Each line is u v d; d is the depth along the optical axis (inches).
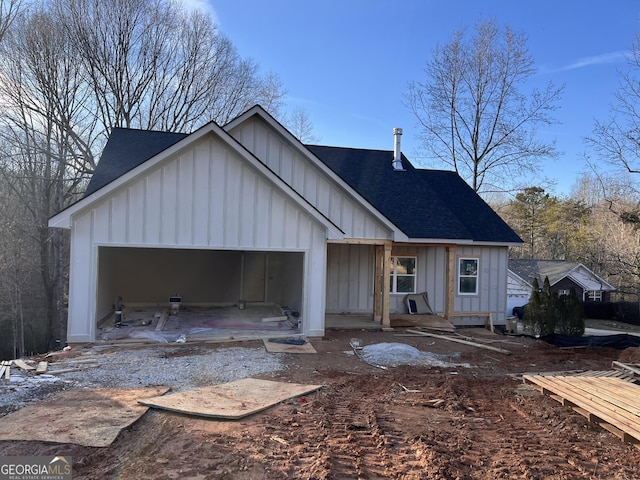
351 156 702.5
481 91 1269.7
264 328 480.1
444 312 628.1
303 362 361.4
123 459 180.2
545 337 539.8
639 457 199.8
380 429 217.6
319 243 448.5
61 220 382.3
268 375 319.3
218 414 225.1
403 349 398.6
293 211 438.6
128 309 582.9
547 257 1760.6
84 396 256.1
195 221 411.5
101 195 384.5
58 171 1032.2
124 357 355.9
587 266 1417.3
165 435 204.7
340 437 206.2
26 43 967.6
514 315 1149.7
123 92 1113.4
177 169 407.2
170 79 1196.5
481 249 650.2
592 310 1230.9
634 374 340.2
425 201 647.1
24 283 995.9
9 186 975.6
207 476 167.0
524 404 275.1
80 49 1024.2
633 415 228.2
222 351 384.8
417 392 294.5
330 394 279.4
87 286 391.5
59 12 999.6
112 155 538.0
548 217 1742.1
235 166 421.1
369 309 605.3
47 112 1008.2
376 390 294.8
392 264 617.6
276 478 166.1
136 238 398.3
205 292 633.0
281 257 641.6
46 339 1015.0
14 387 271.9
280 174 522.6
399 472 174.2
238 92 1314.0
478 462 188.9
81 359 346.9
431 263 631.2
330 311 592.7
